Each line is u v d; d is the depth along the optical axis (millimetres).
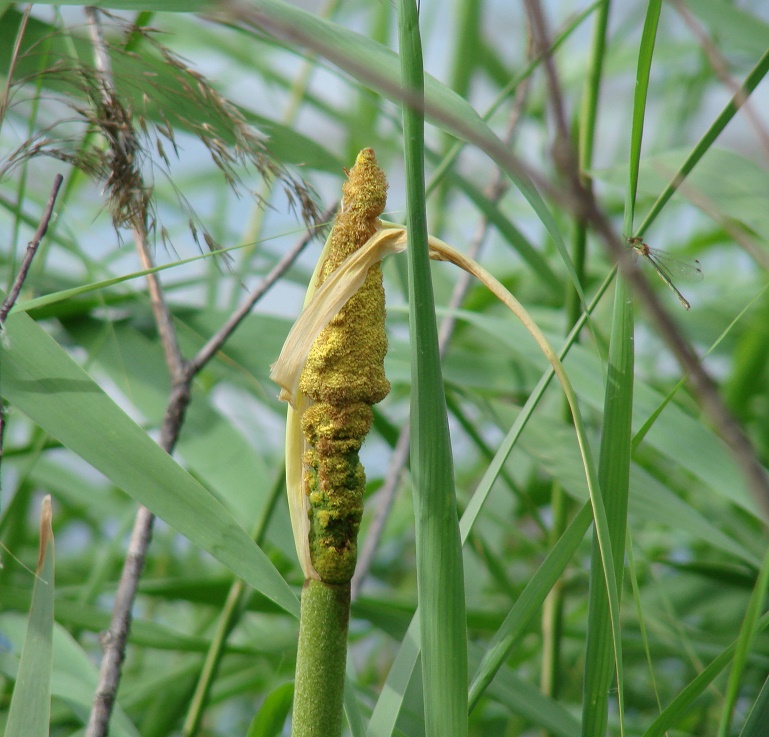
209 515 1666
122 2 1667
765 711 1658
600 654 1680
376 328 1638
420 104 1530
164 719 2270
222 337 1860
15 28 1837
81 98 1752
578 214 1521
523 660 2689
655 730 1669
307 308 1637
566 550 1678
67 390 1675
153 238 1747
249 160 1757
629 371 1671
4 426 1699
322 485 1634
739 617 2521
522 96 2498
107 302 2342
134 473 1665
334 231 1642
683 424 1846
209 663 1872
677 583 2643
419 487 1632
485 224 2523
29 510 2912
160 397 2184
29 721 1654
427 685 1632
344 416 1632
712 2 2012
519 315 1641
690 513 1843
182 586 2203
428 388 1628
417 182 1619
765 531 2414
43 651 1664
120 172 1734
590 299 2396
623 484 1674
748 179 1848
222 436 2146
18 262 2430
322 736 1636
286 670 2363
